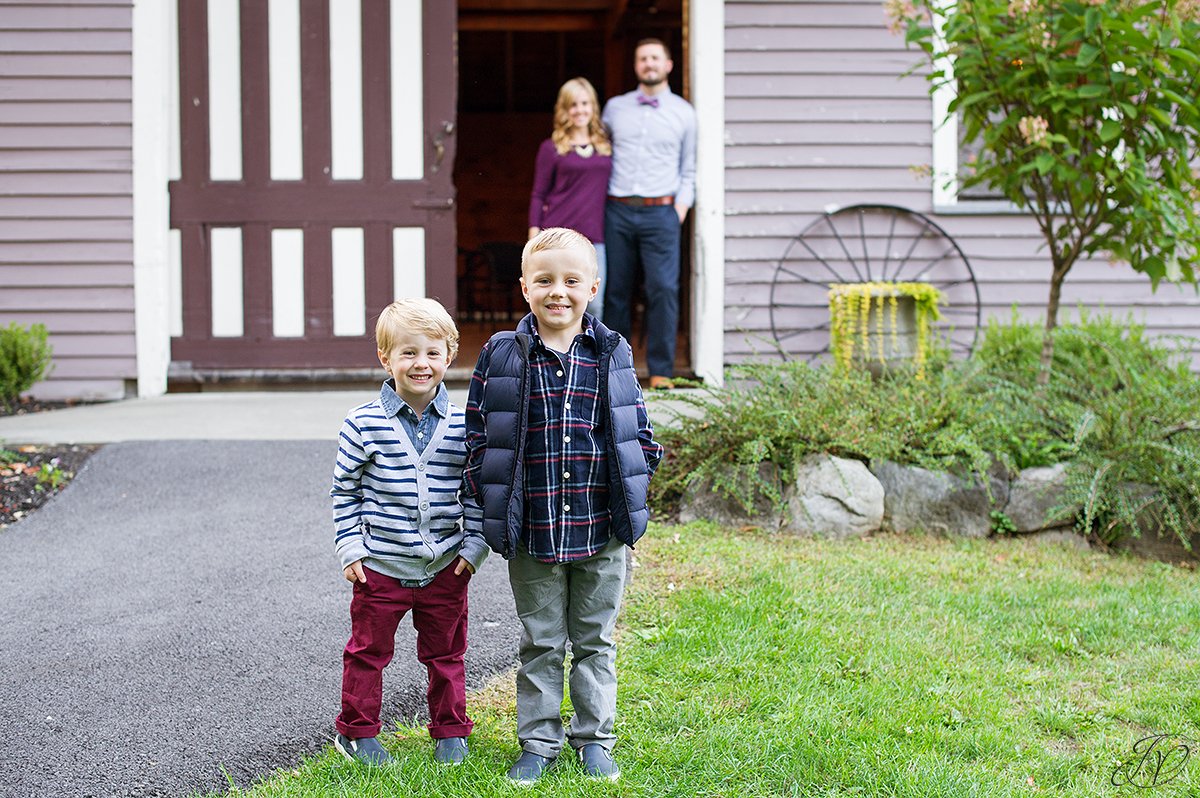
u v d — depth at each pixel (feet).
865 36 24.11
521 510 9.17
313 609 12.67
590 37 46.47
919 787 9.14
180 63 23.90
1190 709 10.84
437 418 9.53
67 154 23.54
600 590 9.45
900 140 24.26
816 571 14.35
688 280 27.30
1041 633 12.67
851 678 11.28
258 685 10.82
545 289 9.23
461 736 9.67
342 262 24.26
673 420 17.54
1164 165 18.01
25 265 23.62
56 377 23.73
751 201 24.13
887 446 16.74
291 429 19.72
